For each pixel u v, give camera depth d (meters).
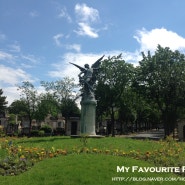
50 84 74.94
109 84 67.94
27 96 74.75
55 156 17.17
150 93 61.66
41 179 12.79
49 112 77.62
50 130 67.75
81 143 23.98
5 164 14.48
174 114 63.72
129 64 67.88
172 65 59.72
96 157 16.17
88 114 32.72
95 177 12.88
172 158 17.41
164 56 60.41
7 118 91.81
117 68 67.31
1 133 39.44
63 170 13.61
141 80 61.91
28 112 75.19
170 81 59.25
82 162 14.94
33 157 16.66
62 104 74.69
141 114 99.44
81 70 34.00
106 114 73.50
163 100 62.00
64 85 74.69
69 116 74.56
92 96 33.19
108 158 16.05
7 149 18.92
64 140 27.20
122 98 68.88
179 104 60.69
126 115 78.12
